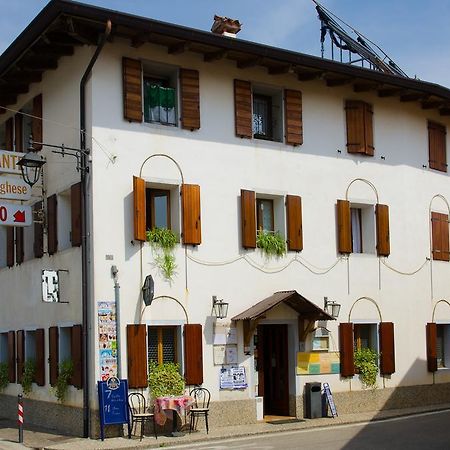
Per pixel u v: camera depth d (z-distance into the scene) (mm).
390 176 22391
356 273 21219
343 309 20797
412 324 22359
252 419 18656
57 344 18469
